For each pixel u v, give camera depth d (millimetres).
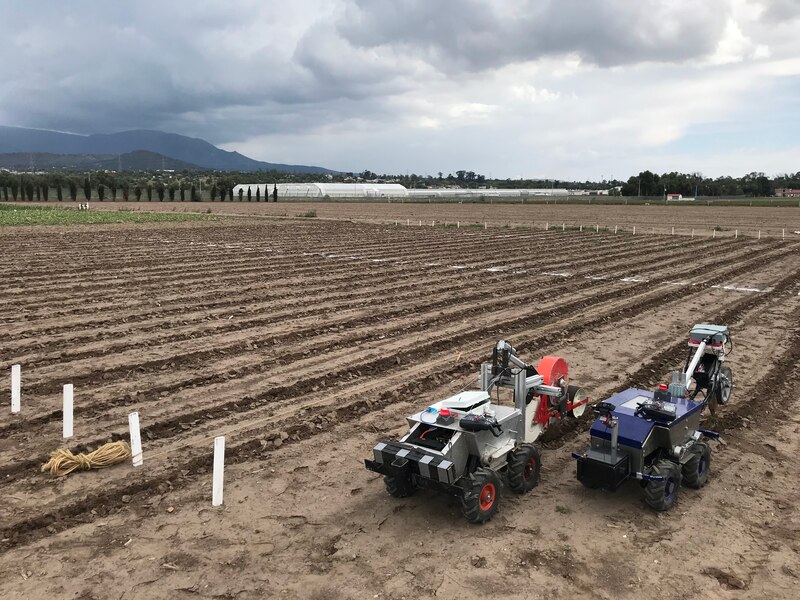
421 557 5930
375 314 16516
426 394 10609
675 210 81875
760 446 8531
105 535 6316
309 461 8047
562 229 48125
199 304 17719
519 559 5895
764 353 12945
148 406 9844
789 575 5691
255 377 11359
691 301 18734
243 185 156375
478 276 23406
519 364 7684
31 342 13469
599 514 6750
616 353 13016
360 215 71000
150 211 74625
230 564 5824
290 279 22594
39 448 8273
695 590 5461
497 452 6758
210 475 7648
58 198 110875
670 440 6828
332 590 5438
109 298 18516
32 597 5324
